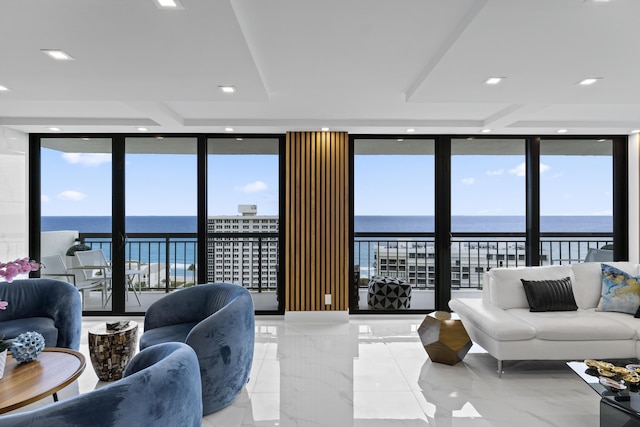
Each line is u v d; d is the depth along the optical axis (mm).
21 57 2418
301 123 4652
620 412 2203
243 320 2869
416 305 5359
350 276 5262
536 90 3154
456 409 2762
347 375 3348
